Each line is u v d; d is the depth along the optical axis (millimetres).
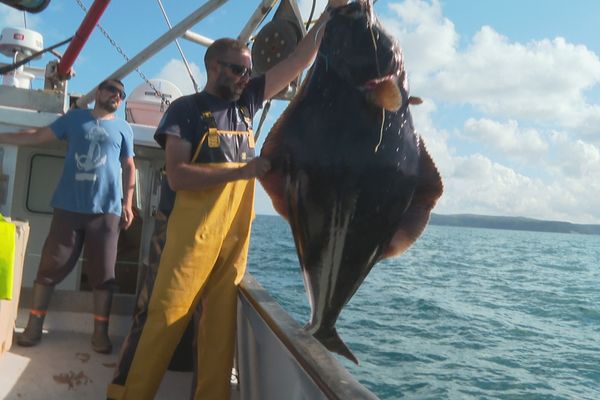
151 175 4102
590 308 20188
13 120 3652
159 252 2654
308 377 1724
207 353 2551
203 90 2549
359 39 2189
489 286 25031
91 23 3654
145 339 2385
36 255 4238
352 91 2195
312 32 2654
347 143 2195
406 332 12625
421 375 9172
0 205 3672
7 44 4395
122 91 3521
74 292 3844
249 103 2627
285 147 2275
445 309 16594
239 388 3100
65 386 2977
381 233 2295
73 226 3465
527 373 10242
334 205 2242
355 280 2359
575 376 10398
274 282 18281
